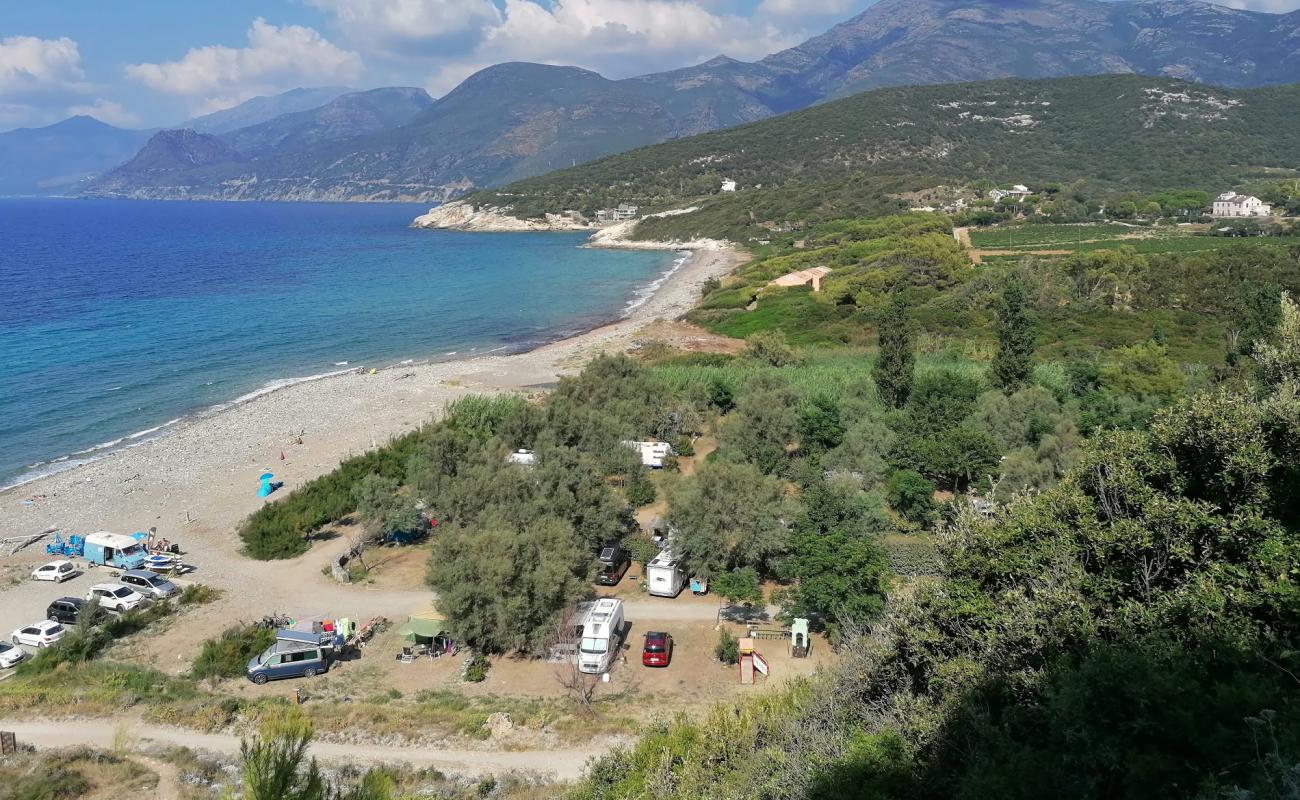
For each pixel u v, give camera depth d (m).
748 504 38.56
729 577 37.09
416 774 25.11
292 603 39.72
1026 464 43.81
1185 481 19.52
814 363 85.19
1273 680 14.58
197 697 30.77
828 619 33.84
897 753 16.97
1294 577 16.50
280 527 47.41
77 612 37.41
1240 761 12.61
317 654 33.06
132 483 58.31
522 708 29.77
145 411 77.06
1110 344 86.25
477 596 33.94
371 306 137.62
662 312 134.12
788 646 33.72
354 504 51.59
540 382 86.44
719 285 150.12
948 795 15.66
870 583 32.69
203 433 69.69
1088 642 16.34
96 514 52.69
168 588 40.84
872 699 20.48
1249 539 17.77
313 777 9.80
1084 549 19.56
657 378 71.44
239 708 29.44
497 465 47.62
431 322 125.06
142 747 27.00
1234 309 78.31
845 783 16.38
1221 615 16.16
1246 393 21.39
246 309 131.00
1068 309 99.38
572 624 34.41
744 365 82.75
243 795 9.66
